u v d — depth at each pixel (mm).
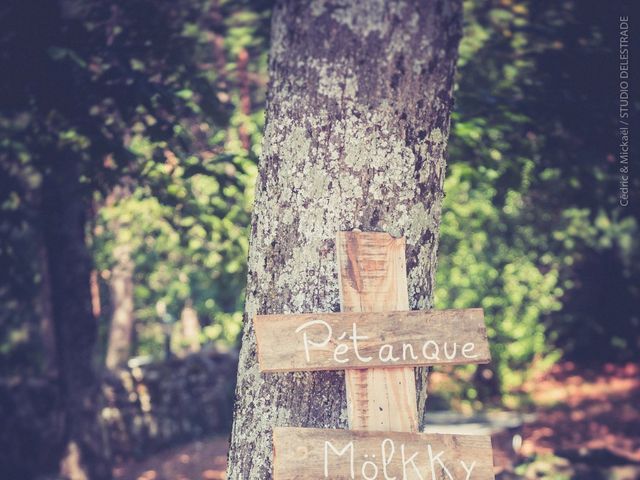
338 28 2719
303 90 2730
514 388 14828
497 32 6520
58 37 5137
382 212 2709
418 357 2641
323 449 2551
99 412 8094
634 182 6398
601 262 15922
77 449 7922
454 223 10234
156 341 14258
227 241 7973
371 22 2709
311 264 2703
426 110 2771
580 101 5949
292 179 2725
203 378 12055
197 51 6941
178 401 11375
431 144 2795
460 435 2648
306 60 2738
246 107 8164
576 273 16141
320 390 2686
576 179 6621
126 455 10320
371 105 2695
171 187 6281
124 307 12680
